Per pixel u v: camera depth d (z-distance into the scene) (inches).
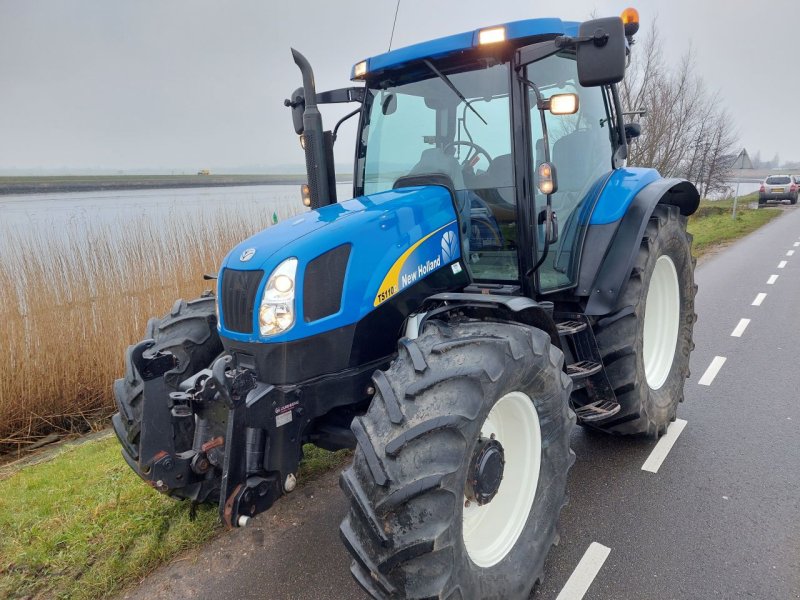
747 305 302.5
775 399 172.9
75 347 216.1
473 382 81.1
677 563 102.3
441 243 108.8
